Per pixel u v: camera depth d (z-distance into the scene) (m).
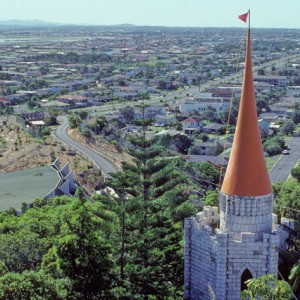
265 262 54.41
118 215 67.31
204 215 59.84
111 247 66.25
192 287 58.22
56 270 68.06
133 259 67.56
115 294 65.12
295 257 56.84
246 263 54.56
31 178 144.25
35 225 86.75
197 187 130.00
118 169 157.50
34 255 73.94
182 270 67.81
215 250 54.97
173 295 66.25
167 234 69.56
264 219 54.97
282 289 46.09
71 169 157.25
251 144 54.16
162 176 71.50
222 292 54.97
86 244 64.56
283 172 171.62
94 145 189.00
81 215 65.88
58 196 119.06
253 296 47.75
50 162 162.88
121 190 70.94
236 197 54.34
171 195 83.94
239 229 54.81
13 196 129.38
